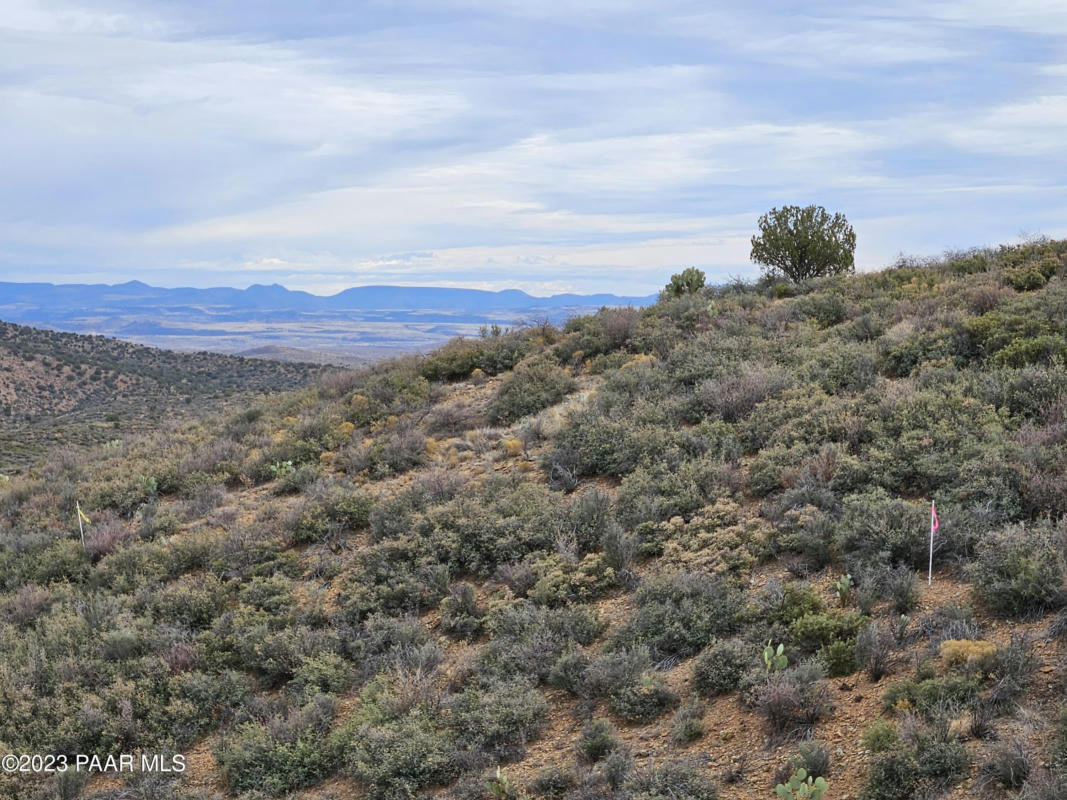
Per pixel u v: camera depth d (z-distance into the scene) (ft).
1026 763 15.06
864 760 17.15
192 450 56.90
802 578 25.58
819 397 37.52
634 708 21.63
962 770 15.70
